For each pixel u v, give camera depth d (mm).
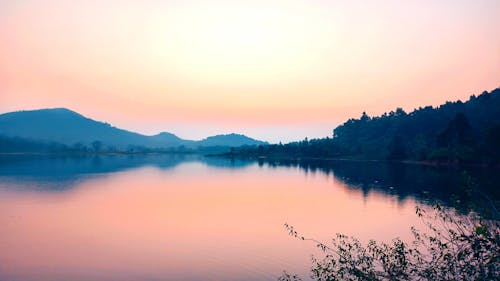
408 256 15773
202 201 64125
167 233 39469
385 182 91062
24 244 34812
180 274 26656
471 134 132750
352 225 43875
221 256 30891
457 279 11734
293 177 112688
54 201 62375
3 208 55188
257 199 66500
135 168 155000
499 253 10609
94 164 180750
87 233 39438
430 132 195375
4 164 167125
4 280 25562
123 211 53469
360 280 13438
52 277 26234
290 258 30109
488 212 11422
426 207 55781
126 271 27344
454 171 106375
